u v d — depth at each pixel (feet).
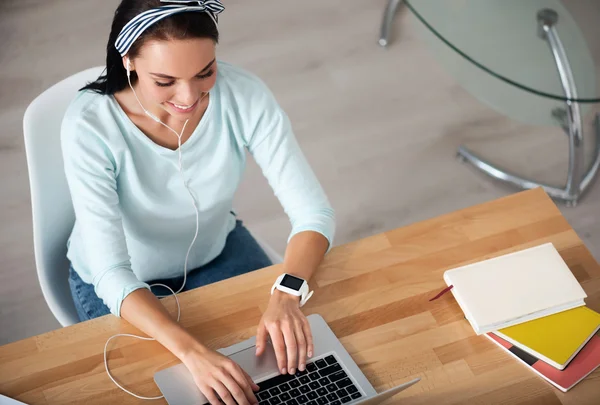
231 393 4.24
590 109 9.41
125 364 4.44
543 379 4.40
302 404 4.23
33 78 9.68
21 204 8.45
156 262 5.65
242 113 5.19
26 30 10.27
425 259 5.01
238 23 10.46
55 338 4.56
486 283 4.75
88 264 5.38
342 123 9.39
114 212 4.88
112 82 4.75
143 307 4.57
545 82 7.29
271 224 8.43
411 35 10.41
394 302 4.78
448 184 8.86
